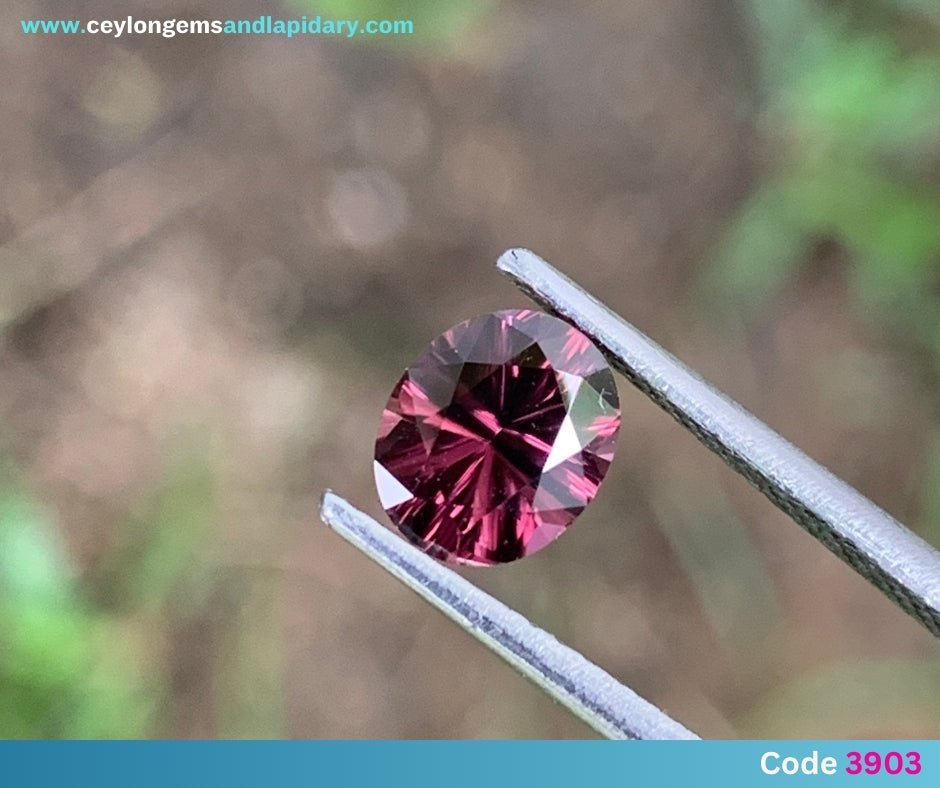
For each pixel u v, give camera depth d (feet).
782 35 0.61
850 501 0.44
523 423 0.44
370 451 0.64
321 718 0.63
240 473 0.64
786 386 0.64
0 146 0.64
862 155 0.60
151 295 0.65
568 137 0.65
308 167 0.65
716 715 0.63
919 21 0.58
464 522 0.44
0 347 0.64
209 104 0.65
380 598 0.65
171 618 0.62
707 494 0.65
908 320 0.63
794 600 0.64
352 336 0.65
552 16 0.65
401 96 0.65
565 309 0.45
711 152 0.64
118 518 0.63
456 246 0.65
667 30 0.65
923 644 0.62
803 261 0.64
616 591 0.64
